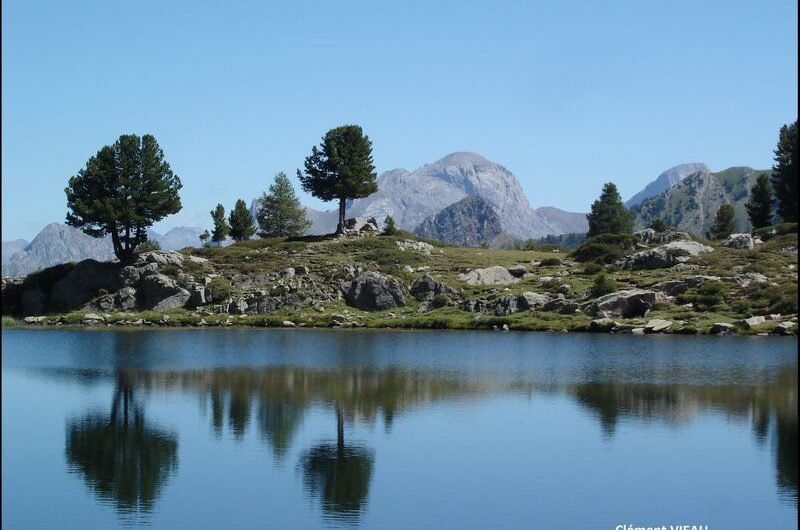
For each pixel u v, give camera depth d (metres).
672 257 116.12
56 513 31.33
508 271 124.50
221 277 125.31
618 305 99.12
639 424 45.03
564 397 53.03
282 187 173.88
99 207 123.25
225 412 48.78
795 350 75.06
